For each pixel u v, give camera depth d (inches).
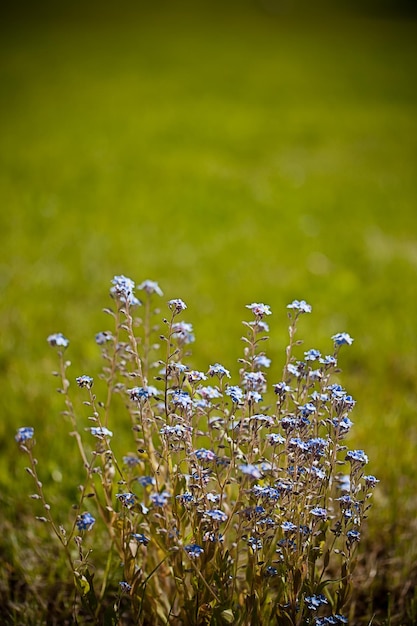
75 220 317.1
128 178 404.5
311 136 549.0
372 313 213.0
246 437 81.7
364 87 807.7
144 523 86.1
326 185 399.5
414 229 315.9
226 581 79.4
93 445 132.6
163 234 299.6
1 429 137.6
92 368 165.6
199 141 521.7
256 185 394.9
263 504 78.0
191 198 362.3
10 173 406.3
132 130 553.6
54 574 104.8
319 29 1432.1
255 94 749.3
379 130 576.7
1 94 704.4
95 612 86.4
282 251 277.9
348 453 76.5
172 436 79.8
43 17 1457.9
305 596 79.0
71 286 230.7
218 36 1283.2
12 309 206.2
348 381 164.6
